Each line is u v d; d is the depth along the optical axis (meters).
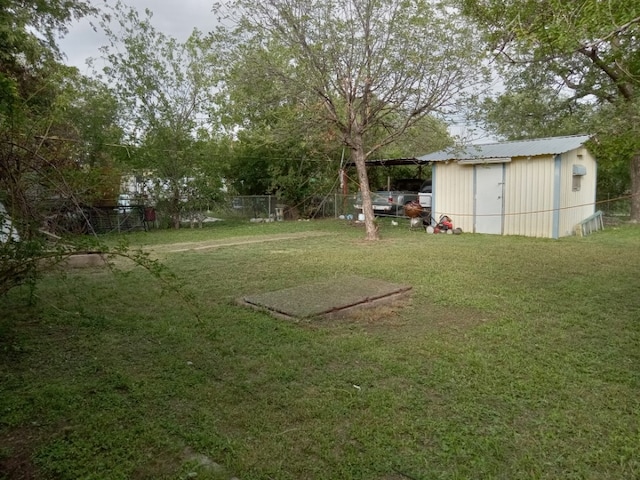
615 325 4.67
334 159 19.08
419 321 4.97
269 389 3.36
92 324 4.92
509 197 13.18
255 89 11.75
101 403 3.17
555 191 12.21
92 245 4.07
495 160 13.10
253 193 21.53
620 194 18.98
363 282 6.47
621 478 2.30
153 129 16.64
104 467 2.44
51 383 3.50
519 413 2.95
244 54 11.49
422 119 12.45
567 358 3.82
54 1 10.37
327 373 3.64
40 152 4.51
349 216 18.81
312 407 3.06
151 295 6.23
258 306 5.49
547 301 5.62
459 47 11.02
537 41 4.44
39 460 2.50
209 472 2.39
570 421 2.83
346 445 2.62
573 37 3.87
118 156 13.82
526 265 8.06
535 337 4.36
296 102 11.86
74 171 5.02
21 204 4.16
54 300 5.90
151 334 4.62
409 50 11.21
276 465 2.44
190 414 3.01
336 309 5.20
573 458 2.46
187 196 17.53
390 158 18.58
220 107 17.11
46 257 4.18
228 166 18.53
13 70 9.02
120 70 15.92
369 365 3.79
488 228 13.73
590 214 14.16
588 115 16.20
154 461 2.50
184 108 17.06
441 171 14.86
